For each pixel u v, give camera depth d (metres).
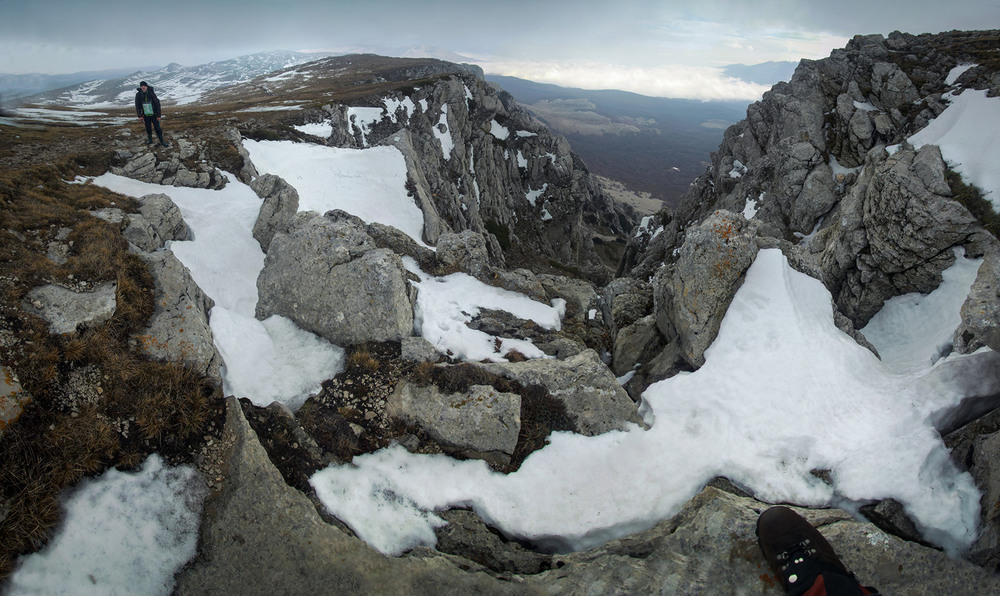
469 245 19.20
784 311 11.71
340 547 7.57
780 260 12.81
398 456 9.54
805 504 8.22
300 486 8.59
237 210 23.81
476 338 13.96
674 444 9.64
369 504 8.53
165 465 8.46
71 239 12.51
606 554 7.62
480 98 94.94
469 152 88.19
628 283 18.70
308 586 7.18
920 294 28.44
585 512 8.65
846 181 44.06
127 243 13.22
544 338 15.46
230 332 12.03
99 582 7.11
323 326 12.88
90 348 9.34
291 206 23.72
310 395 10.84
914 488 7.70
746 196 52.69
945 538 7.16
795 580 6.04
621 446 9.89
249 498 8.09
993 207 27.41
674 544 7.46
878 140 45.50
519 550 8.16
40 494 7.39
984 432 8.16
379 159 39.91
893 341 28.16
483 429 9.80
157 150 27.06
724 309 12.32
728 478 8.84
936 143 34.09
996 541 6.66
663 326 14.93
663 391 11.02
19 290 9.83
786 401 9.84
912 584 6.67
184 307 11.18
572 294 21.50
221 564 7.50
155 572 7.39
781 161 49.12
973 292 9.67
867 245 31.03
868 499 7.86
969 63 46.78
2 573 6.70
